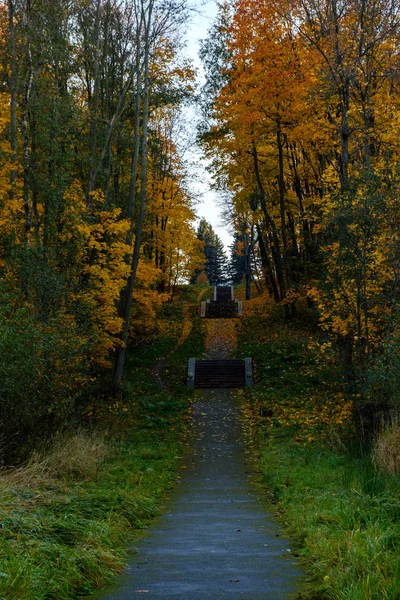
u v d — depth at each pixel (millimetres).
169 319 40906
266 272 41344
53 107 18000
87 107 22656
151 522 8188
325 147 21062
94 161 20016
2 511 5879
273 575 4961
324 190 22547
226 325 37938
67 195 17172
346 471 10188
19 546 4914
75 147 21391
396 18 18078
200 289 60562
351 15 18469
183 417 21859
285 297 32906
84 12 21234
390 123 17922
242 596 4281
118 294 20281
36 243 15234
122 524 7328
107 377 25656
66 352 12758
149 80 23219
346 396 19078
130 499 8938
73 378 13375
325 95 18578
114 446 15016
